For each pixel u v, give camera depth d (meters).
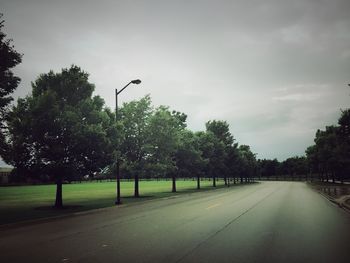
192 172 52.50
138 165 34.53
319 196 34.03
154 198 32.16
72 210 21.34
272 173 149.75
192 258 8.62
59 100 23.59
